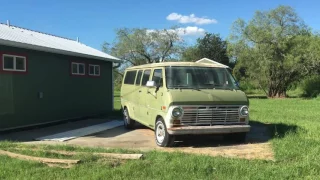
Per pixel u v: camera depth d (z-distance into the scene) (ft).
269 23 112.37
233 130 29.12
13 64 37.76
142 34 145.07
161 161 22.57
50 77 43.60
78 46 55.47
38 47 39.22
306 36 110.52
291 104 78.74
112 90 58.95
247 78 126.00
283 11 109.70
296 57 106.32
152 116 31.68
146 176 19.90
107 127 41.14
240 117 29.73
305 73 112.47
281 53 110.01
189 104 28.14
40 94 41.78
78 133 36.86
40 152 24.91
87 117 51.55
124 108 41.01
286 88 120.37
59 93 45.37
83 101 50.62
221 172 20.33
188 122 28.27
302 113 55.98
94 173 20.21
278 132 34.78
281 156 23.99
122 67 147.13
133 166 21.35
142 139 33.32
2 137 34.53
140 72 36.70
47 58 43.01
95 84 53.83
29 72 40.01
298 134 33.19
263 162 22.54
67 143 31.22
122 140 32.86
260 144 29.91
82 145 30.19
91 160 23.07
